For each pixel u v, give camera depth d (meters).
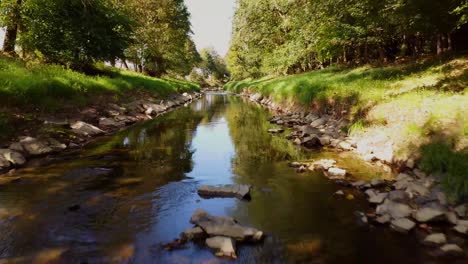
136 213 6.54
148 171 9.34
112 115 17.25
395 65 21.27
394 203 6.54
